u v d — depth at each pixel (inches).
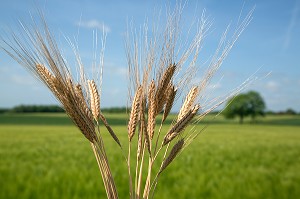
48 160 546.0
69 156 595.8
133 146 697.6
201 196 311.3
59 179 369.7
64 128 1654.8
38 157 597.3
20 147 787.4
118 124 1924.2
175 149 65.0
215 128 1940.2
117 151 605.6
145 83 65.7
